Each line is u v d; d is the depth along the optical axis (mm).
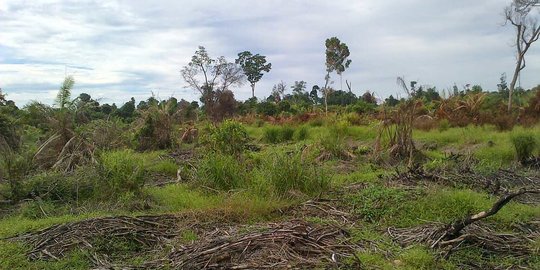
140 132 16328
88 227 6156
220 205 7238
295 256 4992
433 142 15695
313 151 12539
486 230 5844
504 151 12180
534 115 20750
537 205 7203
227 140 10938
